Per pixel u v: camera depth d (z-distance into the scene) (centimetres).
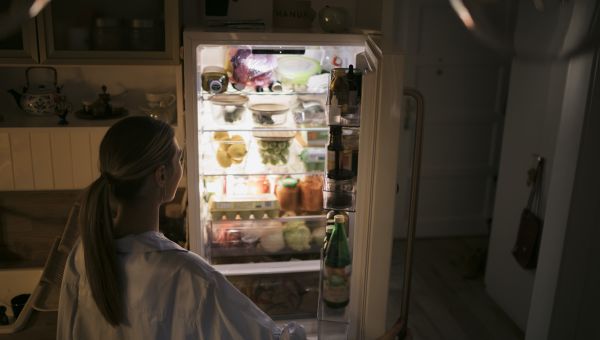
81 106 220
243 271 220
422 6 370
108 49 186
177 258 115
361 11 221
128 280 115
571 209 224
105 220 112
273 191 242
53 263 202
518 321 311
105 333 119
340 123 185
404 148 396
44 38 180
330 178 190
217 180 235
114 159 112
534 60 98
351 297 199
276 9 206
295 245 229
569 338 242
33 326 179
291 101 227
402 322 169
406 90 162
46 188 225
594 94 211
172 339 115
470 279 365
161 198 121
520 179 307
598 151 218
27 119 202
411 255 166
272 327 119
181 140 211
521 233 295
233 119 212
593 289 237
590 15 92
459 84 390
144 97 223
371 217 174
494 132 405
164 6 183
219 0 213
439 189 411
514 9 95
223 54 215
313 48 216
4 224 225
